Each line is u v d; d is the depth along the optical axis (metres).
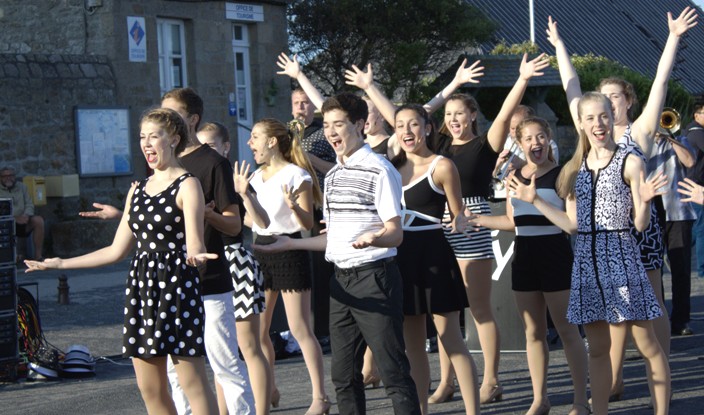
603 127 6.40
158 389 5.79
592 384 6.54
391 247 5.71
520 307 7.28
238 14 22.78
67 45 20.81
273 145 7.27
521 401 7.79
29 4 21.12
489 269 7.56
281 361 9.68
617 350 6.55
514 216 7.21
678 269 10.26
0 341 8.91
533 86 30.03
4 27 21.42
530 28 38.31
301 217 6.86
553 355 9.62
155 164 5.73
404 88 27.86
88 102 19.78
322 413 7.33
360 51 27.36
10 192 17.41
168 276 5.65
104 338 10.98
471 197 7.70
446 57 29.02
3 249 8.92
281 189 7.17
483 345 7.72
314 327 9.31
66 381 9.09
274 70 23.70
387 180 5.84
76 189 19.19
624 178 6.38
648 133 7.00
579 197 6.52
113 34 20.38
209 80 22.22
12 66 18.70
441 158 6.61
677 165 10.10
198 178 6.29
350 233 5.90
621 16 44.78
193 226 5.59
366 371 8.48
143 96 20.81
